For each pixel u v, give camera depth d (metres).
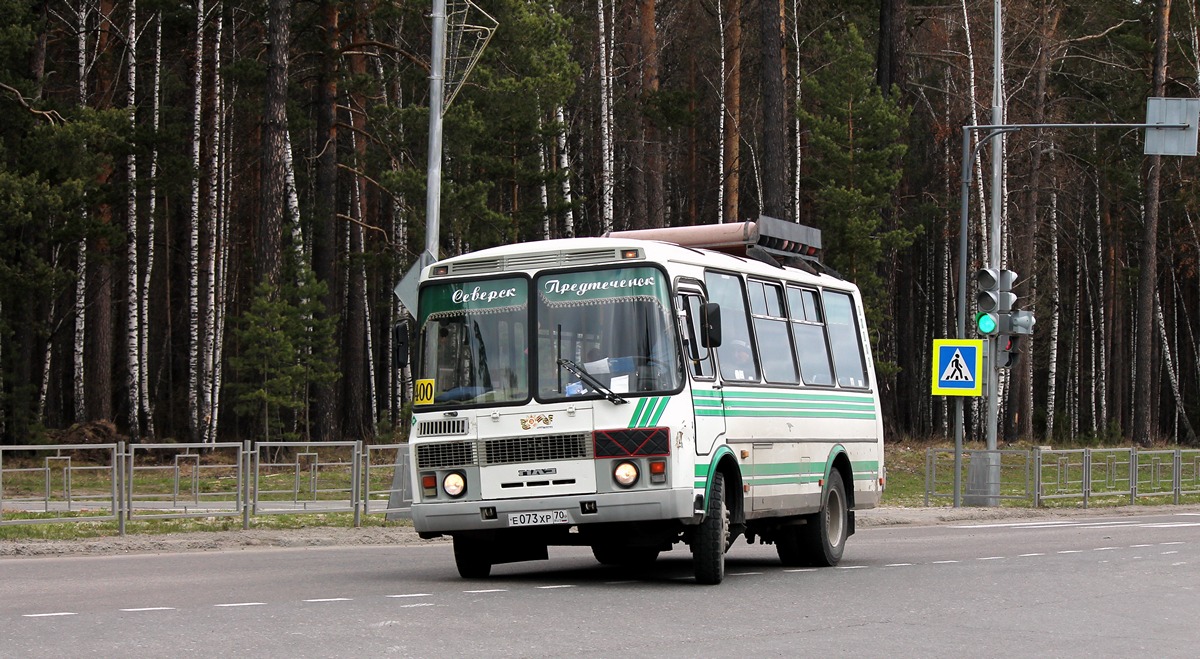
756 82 92.19
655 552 27.41
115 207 78.56
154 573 23.98
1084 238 116.81
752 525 25.05
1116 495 52.59
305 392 69.62
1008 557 28.06
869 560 28.00
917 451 67.44
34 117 59.66
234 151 91.00
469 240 63.94
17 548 28.61
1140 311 83.38
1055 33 85.25
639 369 21.59
